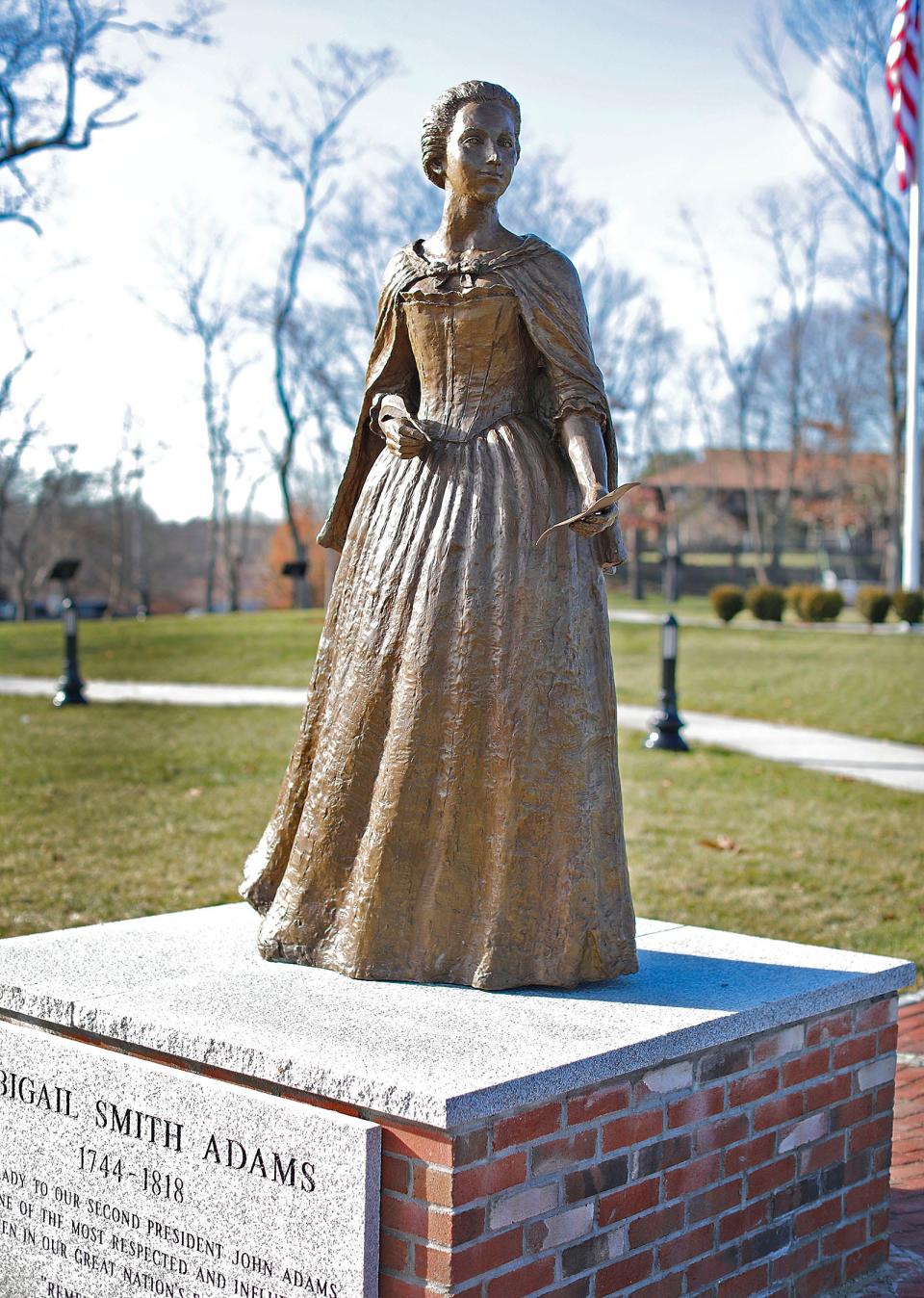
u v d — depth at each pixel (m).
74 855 9.30
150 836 9.98
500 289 3.84
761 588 32.00
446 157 3.97
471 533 3.76
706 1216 3.60
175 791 11.86
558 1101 3.19
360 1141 2.98
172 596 65.19
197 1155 3.29
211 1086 3.26
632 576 47.72
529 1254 3.12
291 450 43.69
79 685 17.44
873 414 57.41
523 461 3.83
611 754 3.91
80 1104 3.53
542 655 3.72
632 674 21.44
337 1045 3.25
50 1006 3.65
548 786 3.72
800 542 63.78
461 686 3.70
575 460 3.78
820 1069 3.96
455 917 3.76
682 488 63.22
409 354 4.11
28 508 57.62
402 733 3.74
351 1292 3.01
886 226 38.25
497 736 3.69
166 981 3.77
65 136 20.12
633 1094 3.38
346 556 4.05
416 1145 2.99
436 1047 3.25
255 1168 3.18
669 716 14.41
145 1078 3.38
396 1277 3.03
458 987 3.75
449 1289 2.94
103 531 61.69
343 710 3.89
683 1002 3.70
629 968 3.91
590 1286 3.28
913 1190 4.67
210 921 4.49
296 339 43.03
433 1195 2.97
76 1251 3.56
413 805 3.74
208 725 15.77
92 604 47.28
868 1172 4.15
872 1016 4.15
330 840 3.89
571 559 3.82
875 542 64.25
